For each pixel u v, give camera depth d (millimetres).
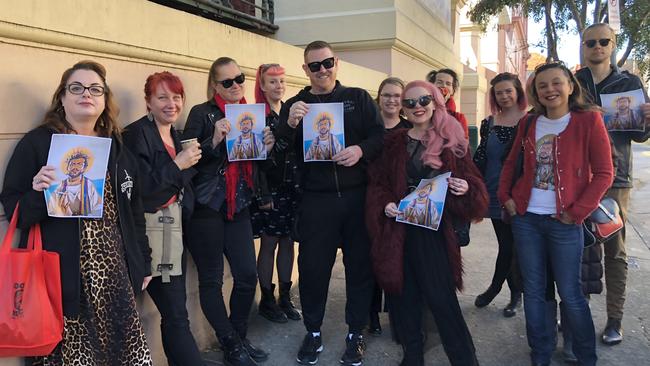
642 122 3328
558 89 2912
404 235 3062
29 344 2035
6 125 2217
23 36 2256
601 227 3135
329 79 3240
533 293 3174
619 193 3518
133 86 2971
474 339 3818
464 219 3016
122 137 2703
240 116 3100
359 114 3258
